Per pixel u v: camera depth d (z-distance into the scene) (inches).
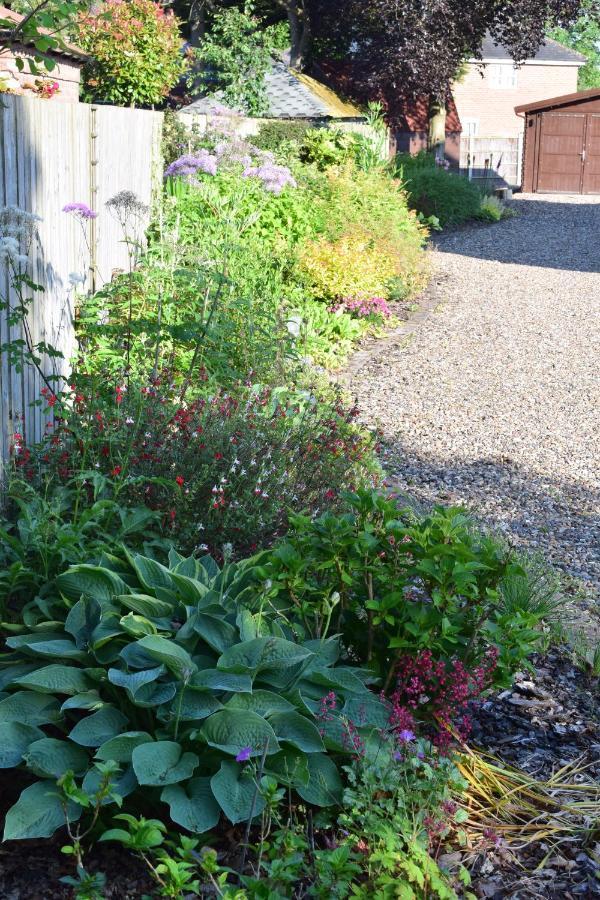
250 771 105.1
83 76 723.4
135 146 323.0
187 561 140.4
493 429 313.3
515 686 154.6
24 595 141.9
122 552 147.7
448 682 127.0
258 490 161.2
